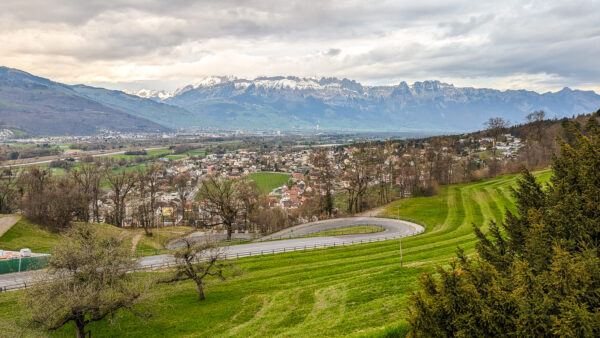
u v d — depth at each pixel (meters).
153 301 41.97
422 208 105.25
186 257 47.47
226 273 57.00
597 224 23.39
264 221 104.56
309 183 193.38
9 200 98.00
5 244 66.75
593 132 29.27
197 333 37.28
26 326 33.03
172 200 152.88
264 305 42.66
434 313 20.16
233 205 86.81
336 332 31.69
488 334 19.11
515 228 27.81
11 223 77.25
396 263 54.28
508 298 19.17
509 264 25.48
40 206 82.62
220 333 36.69
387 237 77.25
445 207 103.88
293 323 36.41
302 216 123.56
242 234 102.38
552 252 23.56
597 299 18.58
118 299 37.16
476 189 121.50
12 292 45.66
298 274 53.59
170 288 50.94
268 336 34.22
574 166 27.09
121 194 118.25
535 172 126.25
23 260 54.22
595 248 22.27
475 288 19.62
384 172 149.75
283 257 63.66
